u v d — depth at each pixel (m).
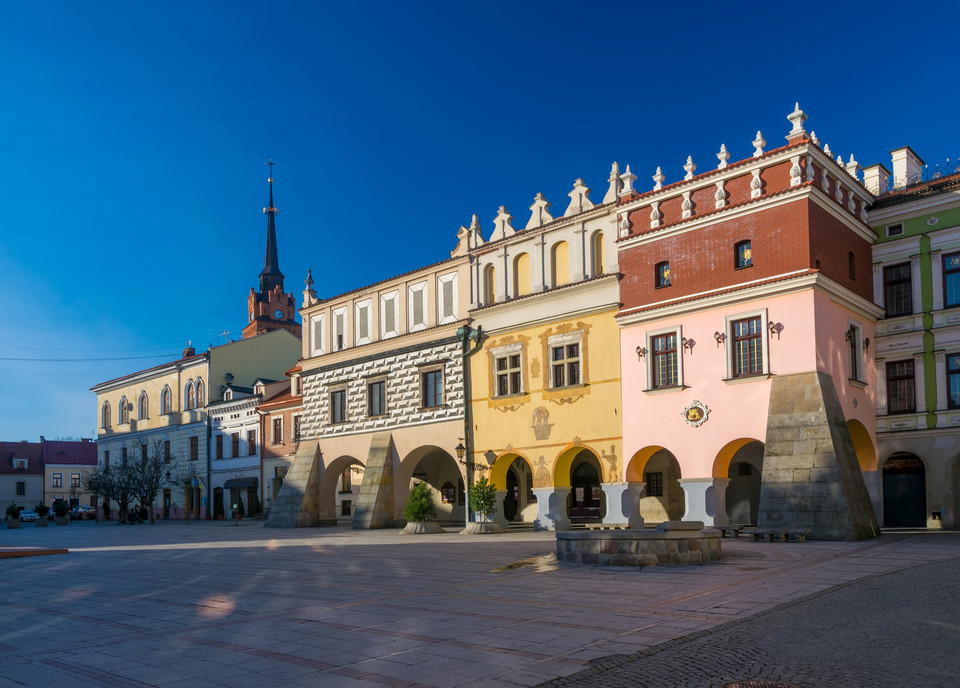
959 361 30.50
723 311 30.84
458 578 17.88
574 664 9.29
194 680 9.12
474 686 8.52
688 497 31.05
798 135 29.80
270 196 123.81
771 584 15.09
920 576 15.46
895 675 8.40
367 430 46.91
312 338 52.47
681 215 32.88
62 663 10.25
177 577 20.33
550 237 38.31
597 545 19.08
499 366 39.91
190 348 77.31
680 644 10.14
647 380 33.03
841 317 30.27
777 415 28.31
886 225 33.19
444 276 43.56
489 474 39.38
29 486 103.62
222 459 67.44
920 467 31.39
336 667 9.50
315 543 32.56
